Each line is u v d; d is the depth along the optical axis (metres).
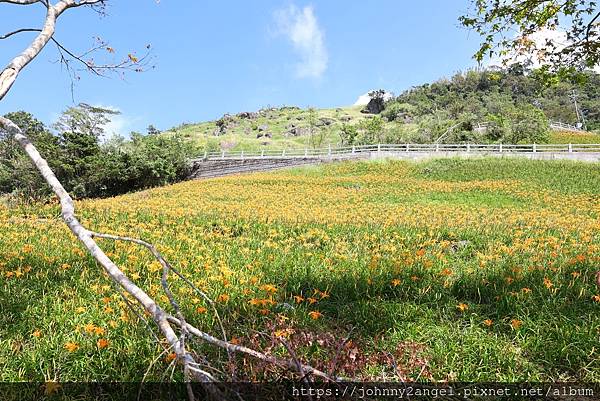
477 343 4.83
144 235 11.25
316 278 7.18
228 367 3.72
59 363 4.09
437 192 23.66
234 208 16.58
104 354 4.26
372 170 32.97
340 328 5.31
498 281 6.69
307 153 41.31
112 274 2.88
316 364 3.97
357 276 7.11
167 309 5.40
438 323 5.46
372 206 19.12
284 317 5.01
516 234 11.43
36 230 11.13
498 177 28.05
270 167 39.34
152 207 16.53
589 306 5.69
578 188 23.88
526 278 6.74
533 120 49.41
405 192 23.69
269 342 4.41
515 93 102.50
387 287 6.63
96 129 41.94
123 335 4.66
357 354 4.32
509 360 4.50
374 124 56.66
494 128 50.25
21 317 5.19
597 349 4.61
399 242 10.87
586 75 7.02
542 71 7.17
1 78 3.60
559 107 92.44
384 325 5.32
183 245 9.98
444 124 53.66
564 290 6.18
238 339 4.30
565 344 4.71
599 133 68.06
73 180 36.59
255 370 3.69
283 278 7.21
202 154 48.47
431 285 6.59
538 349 4.73
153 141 43.31
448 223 13.21
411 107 96.38
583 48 6.70
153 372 3.97
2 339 4.61
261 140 81.88
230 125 98.94
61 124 40.28
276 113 110.69
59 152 35.72
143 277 7.05
